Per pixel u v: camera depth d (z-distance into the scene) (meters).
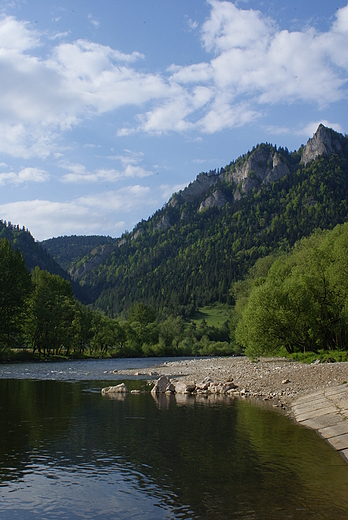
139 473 14.73
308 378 35.41
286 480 13.95
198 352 143.75
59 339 98.19
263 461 15.99
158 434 20.38
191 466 15.43
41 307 95.31
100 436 20.06
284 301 57.62
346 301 55.75
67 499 12.55
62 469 15.23
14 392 36.75
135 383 45.47
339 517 11.17
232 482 13.80
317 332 60.59
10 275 88.25
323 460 16.11
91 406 29.03
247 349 60.53
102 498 12.60
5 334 88.88
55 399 32.53
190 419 24.09
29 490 13.27
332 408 23.67
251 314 60.09
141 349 134.50
